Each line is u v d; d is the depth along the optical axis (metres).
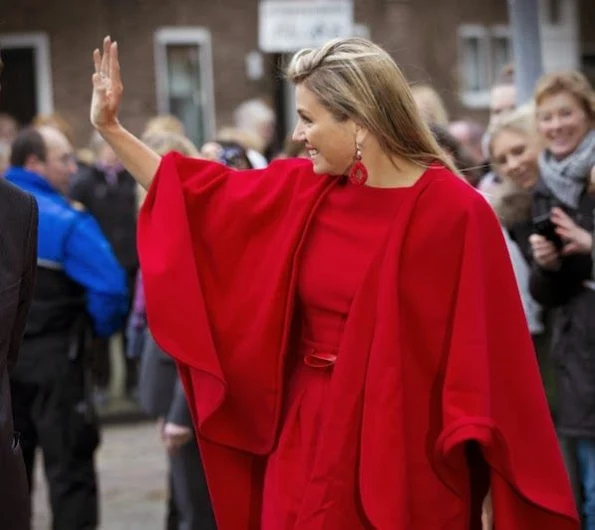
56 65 15.49
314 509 3.67
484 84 17.16
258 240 3.90
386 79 3.66
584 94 5.21
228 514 4.03
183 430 5.41
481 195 3.67
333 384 3.66
